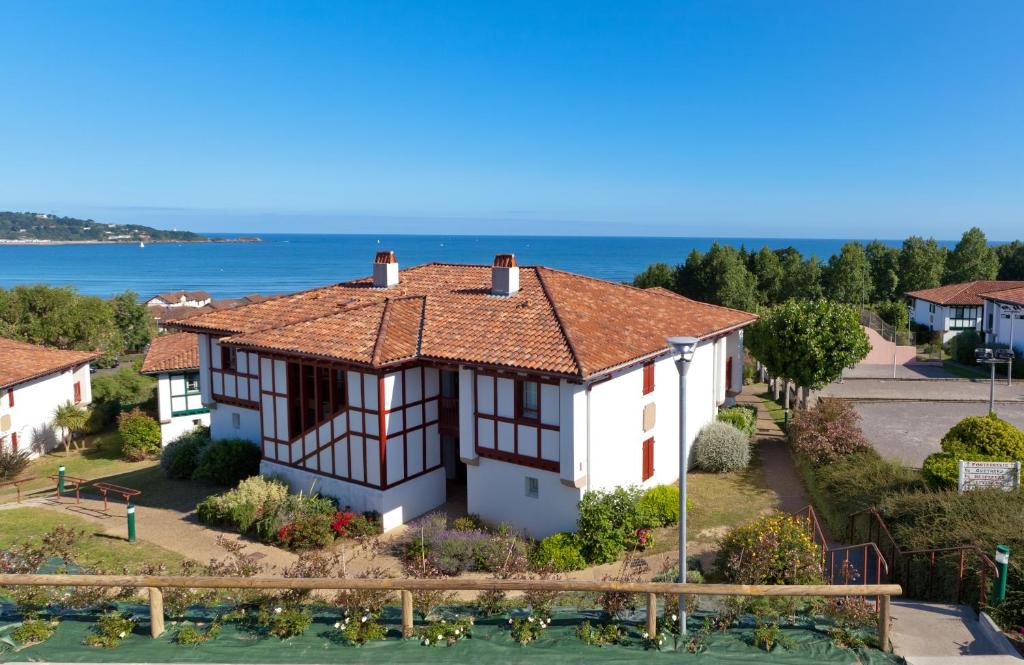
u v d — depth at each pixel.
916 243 84.00
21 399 34.12
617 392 20.19
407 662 10.12
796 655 10.14
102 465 32.56
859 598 11.09
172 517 22.53
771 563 13.23
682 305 27.83
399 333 21.59
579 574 17.42
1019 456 17.75
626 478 21.02
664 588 10.14
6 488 29.38
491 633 10.84
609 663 10.01
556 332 19.92
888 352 47.53
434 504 22.31
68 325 51.44
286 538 19.52
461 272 28.53
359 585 10.41
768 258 81.88
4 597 12.52
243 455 25.28
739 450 24.83
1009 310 46.19
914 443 27.80
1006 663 9.89
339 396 21.80
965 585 12.11
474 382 20.16
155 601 10.75
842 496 18.55
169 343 34.56
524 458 19.42
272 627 10.95
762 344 30.17
